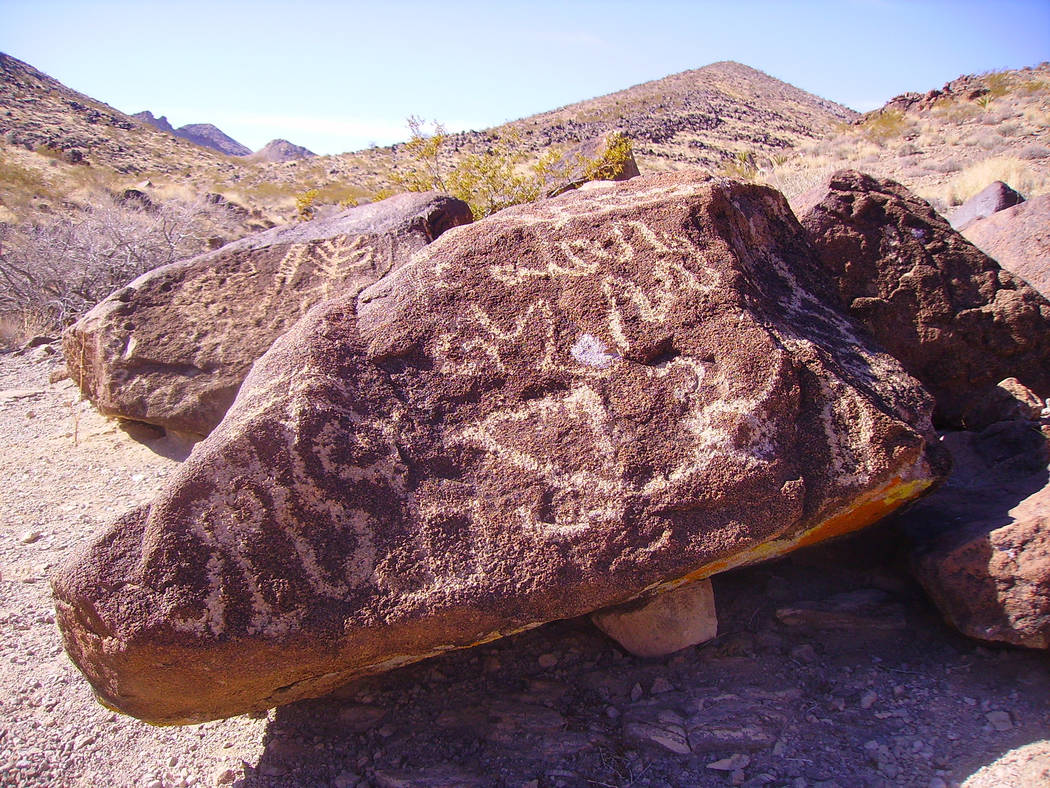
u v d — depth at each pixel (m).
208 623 2.18
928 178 13.38
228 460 2.32
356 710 2.68
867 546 3.13
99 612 2.16
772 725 2.43
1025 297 3.81
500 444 2.49
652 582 2.36
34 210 18.03
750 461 2.39
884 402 2.69
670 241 2.82
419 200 5.78
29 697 2.90
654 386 2.54
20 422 5.76
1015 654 2.52
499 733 2.53
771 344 2.54
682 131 38.56
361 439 2.43
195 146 38.78
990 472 3.18
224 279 5.43
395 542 2.32
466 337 2.66
